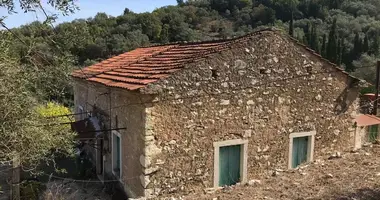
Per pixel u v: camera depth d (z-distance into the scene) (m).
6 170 13.30
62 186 12.02
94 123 12.70
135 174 9.73
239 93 10.09
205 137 9.73
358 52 44.22
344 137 12.30
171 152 9.31
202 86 9.52
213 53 9.62
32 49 6.43
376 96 17.27
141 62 12.53
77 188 12.21
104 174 12.45
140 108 9.16
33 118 6.95
